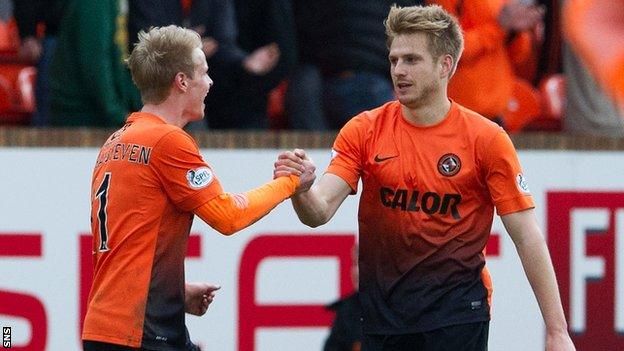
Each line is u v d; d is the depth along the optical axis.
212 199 15.84
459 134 16.30
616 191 24.27
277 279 23.62
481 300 16.42
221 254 23.48
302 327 23.66
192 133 23.44
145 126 15.97
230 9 24.11
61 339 23.23
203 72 16.28
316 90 24.83
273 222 23.61
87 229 23.30
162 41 16.08
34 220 23.16
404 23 16.11
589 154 24.22
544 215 24.11
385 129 16.59
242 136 23.56
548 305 16.23
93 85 23.52
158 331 15.82
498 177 16.19
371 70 24.66
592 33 25.36
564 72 26.00
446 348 16.31
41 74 24.53
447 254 16.28
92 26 23.38
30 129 23.14
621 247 24.23
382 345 16.61
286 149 23.67
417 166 16.30
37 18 25.11
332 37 24.70
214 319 23.50
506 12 24.95
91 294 16.00
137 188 15.80
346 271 23.73
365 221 16.64
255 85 24.23
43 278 23.19
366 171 16.58
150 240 15.79
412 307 16.36
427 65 16.08
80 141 23.25
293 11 25.00
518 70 26.73
